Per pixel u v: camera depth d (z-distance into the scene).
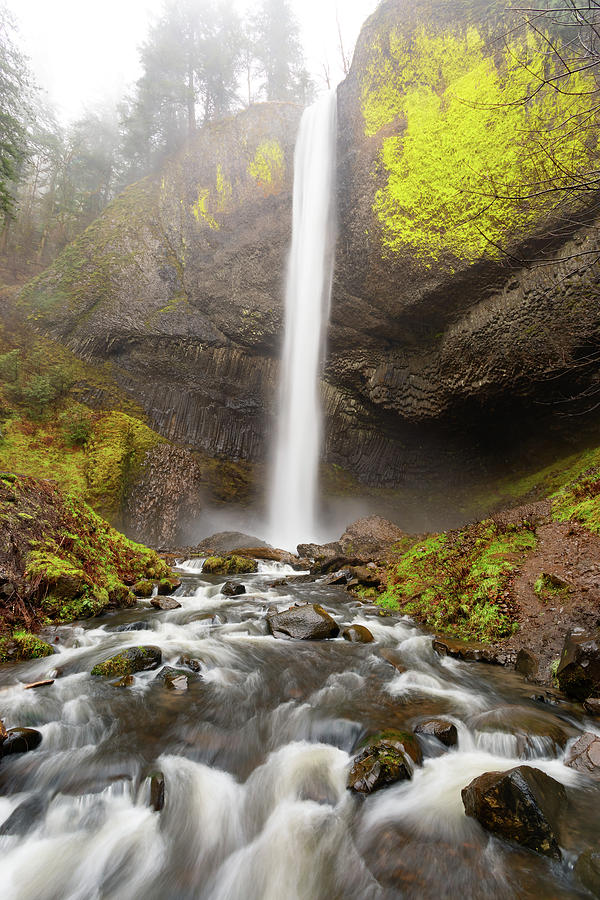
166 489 17.61
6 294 23.02
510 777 2.71
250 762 3.55
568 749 3.55
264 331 22.84
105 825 2.94
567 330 13.86
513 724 3.81
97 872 2.67
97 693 4.41
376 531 15.11
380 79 16.98
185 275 24.06
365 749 3.47
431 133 15.30
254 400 23.80
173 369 23.12
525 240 13.73
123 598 7.61
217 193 23.55
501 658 5.49
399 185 16.48
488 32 13.84
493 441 19.81
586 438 16.41
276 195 22.09
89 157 34.62
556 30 11.91
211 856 2.80
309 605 6.59
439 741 3.68
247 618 7.04
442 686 4.79
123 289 23.27
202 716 4.08
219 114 32.03
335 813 3.00
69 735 3.76
